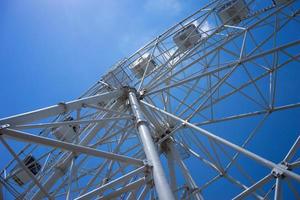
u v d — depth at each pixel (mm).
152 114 16875
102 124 14555
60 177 13523
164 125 17812
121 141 13977
